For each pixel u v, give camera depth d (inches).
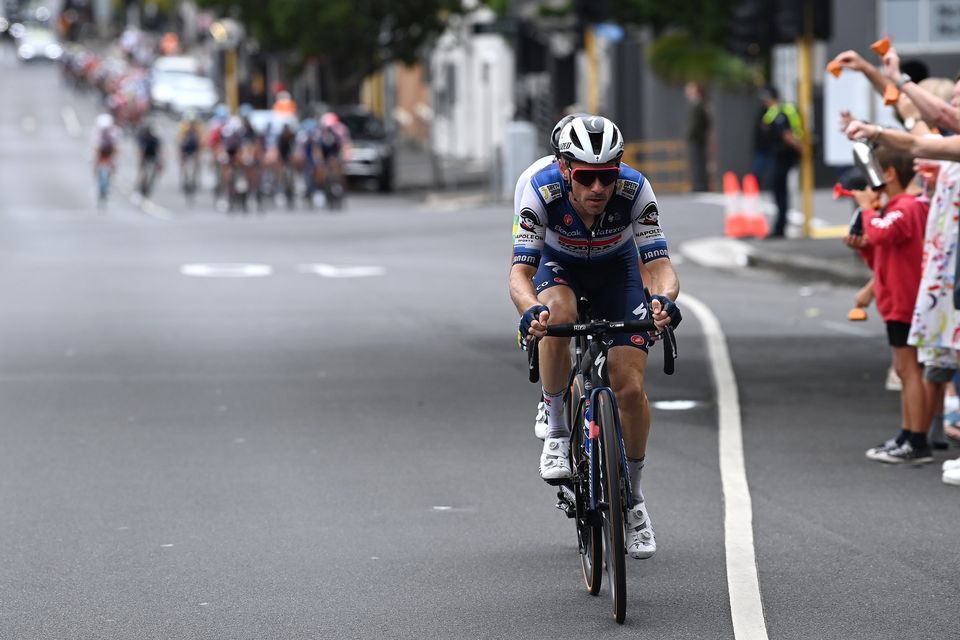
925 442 1350.9
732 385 1731.1
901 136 1176.2
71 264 3253.0
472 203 5477.4
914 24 4618.6
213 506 1226.6
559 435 1024.2
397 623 930.1
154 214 5236.2
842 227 3506.4
